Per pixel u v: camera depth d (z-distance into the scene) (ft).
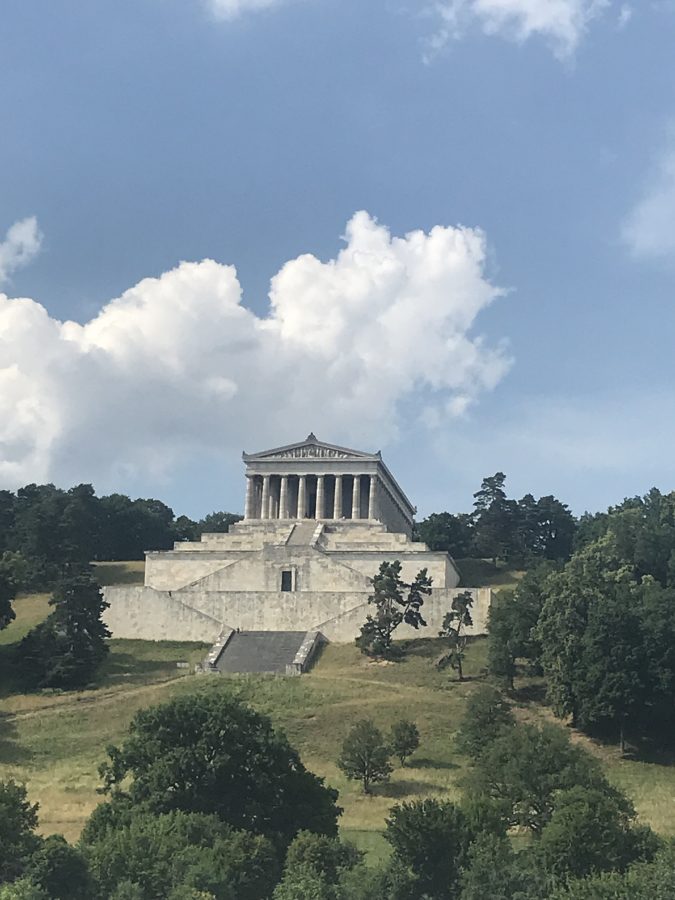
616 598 510.17
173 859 274.16
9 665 574.97
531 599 537.24
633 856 296.30
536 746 349.00
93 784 412.77
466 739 440.45
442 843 284.00
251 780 332.80
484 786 343.05
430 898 278.26
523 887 272.92
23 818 289.33
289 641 624.18
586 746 469.98
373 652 591.78
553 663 495.00
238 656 604.08
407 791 409.90
